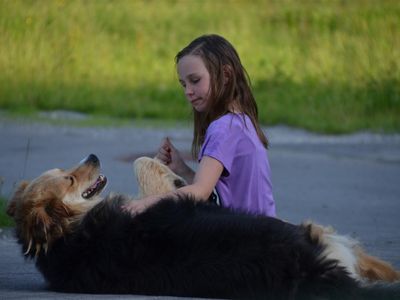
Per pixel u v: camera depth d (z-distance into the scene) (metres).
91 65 23.08
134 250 6.00
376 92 20.25
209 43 6.62
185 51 6.63
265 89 21.81
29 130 17.67
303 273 5.55
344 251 6.08
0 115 19.42
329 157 15.25
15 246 8.46
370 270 6.34
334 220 10.12
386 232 9.43
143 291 5.93
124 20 27.02
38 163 13.80
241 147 6.44
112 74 22.81
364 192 12.05
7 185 11.73
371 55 21.53
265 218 5.93
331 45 23.59
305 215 10.44
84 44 23.70
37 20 22.88
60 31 23.27
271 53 24.56
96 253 6.11
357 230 9.53
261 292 5.60
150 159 6.81
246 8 30.19
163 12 28.89
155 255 5.95
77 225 6.23
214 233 5.84
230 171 6.41
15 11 22.53
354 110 19.72
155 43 25.84
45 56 22.20
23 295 6.07
